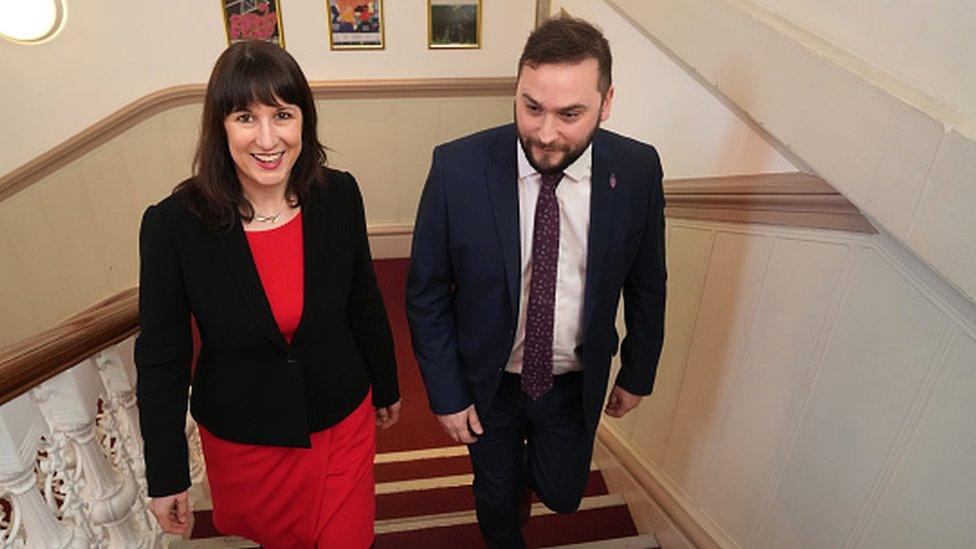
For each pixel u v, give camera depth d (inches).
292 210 47.3
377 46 134.8
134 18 124.9
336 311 50.9
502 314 50.8
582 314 52.1
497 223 47.6
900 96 36.7
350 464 55.4
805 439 51.9
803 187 46.8
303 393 49.9
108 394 55.6
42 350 42.4
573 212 48.3
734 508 63.1
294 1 128.3
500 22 135.5
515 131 47.6
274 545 58.3
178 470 48.3
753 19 49.7
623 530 81.1
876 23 39.7
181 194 44.4
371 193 151.3
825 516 51.2
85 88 129.1
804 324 50.4
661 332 56.7
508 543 66.7
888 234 40.8
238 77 41.1
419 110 142.3
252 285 45.8
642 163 49.2
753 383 57.8
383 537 77.6
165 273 44.3
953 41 34.5
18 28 115.0
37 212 136.8
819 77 43.1
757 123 50.6
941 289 37.9
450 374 54.0
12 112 128.2
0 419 41.4
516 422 59.8
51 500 48.3
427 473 92.4
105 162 135.0
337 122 141.6
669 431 73.7
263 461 52.4
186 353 47.7
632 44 75.6
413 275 51.9
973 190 32.7
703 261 63.5
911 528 42.9
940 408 39.4
